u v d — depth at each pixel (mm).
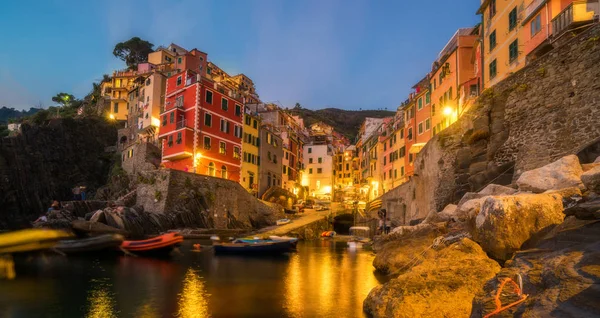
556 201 12117
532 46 27812
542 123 20609
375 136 82312
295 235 52000
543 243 10008
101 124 85125
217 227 49156
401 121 64250
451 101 43562
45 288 17266
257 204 58750
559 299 5578
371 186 82312
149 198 46188
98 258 26781
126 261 25688
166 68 92125
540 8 26828
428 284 11023
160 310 13680
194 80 57312
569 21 23406
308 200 88250
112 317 12883
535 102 21281
